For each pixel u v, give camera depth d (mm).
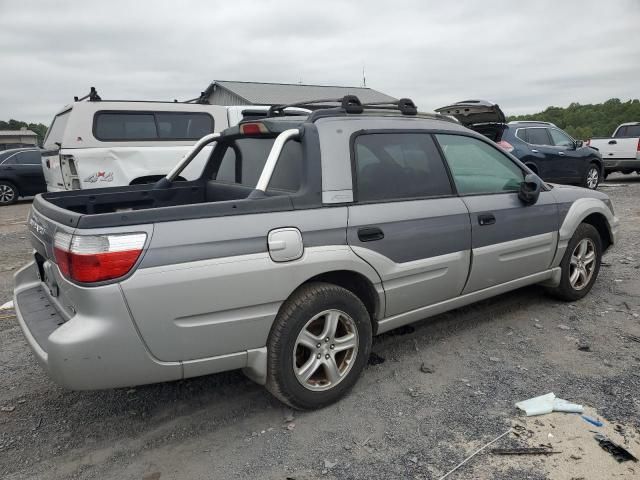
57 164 8688
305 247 2873
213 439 2834
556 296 4777
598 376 3375
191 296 2533
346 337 3139
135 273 2414
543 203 4289
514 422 2879
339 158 3117
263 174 2990
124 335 2430
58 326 2686
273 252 2748
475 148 4012
